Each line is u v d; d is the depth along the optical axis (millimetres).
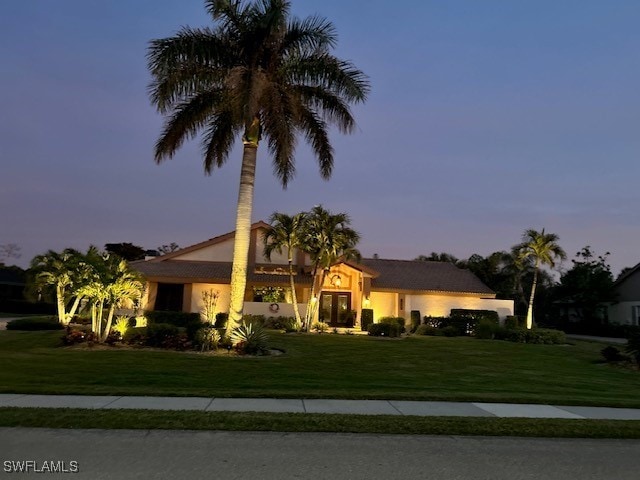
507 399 10492
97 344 17391
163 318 28297
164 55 16672
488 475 5848
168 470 5668
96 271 17703
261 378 12633
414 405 9656
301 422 7852
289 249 28312
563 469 6145
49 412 8062
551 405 10180
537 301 50469
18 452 6207
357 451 6617
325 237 27250
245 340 16844
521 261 37531
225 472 5656
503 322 34594
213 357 15633
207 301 30219
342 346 20188
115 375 12328
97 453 6219
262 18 17203
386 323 27234
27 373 12297
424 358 18031
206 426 7531
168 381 11789
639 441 7594
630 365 17938
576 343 28219
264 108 17516
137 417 7828
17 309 44750
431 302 34406
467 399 10359
